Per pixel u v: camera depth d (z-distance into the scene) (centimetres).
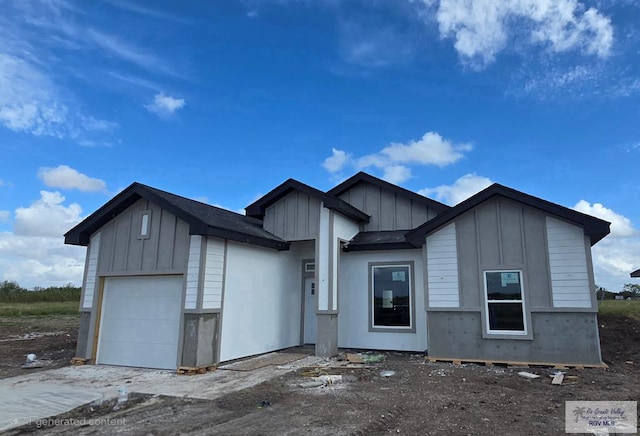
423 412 588
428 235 1082
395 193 1391
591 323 919
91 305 1074
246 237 1052
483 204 1042
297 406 620
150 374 898
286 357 1092
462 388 739
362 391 716
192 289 944
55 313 2641
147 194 1009
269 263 1207
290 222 1233
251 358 1077
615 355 1045
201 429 524
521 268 983
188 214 941
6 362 1092
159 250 1008
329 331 1110
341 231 1238
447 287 1042
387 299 1241
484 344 990
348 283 1288
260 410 605
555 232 969
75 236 1095
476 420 551
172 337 969
